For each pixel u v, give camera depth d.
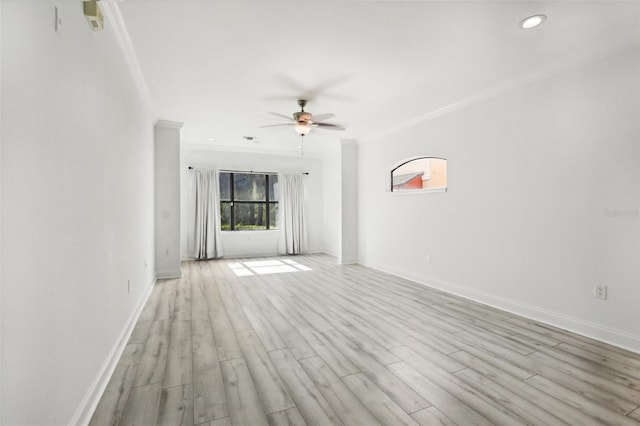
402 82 3.52
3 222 1.00
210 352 2.56
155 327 3.09
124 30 2.49
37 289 1.21
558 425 1.70
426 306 3.77
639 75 2.58
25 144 1.13
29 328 1.15
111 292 2.27
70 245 1.53
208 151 7.38
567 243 3.04
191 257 7.17
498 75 3.35
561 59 2.98
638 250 2.58
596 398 1.95
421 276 4.91
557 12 2.28
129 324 2.88
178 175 5.25
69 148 1.53
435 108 4.41
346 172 6.55
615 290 2.71
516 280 3.51
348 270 5.94
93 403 1.82
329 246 8.30
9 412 1.02
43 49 1.26
